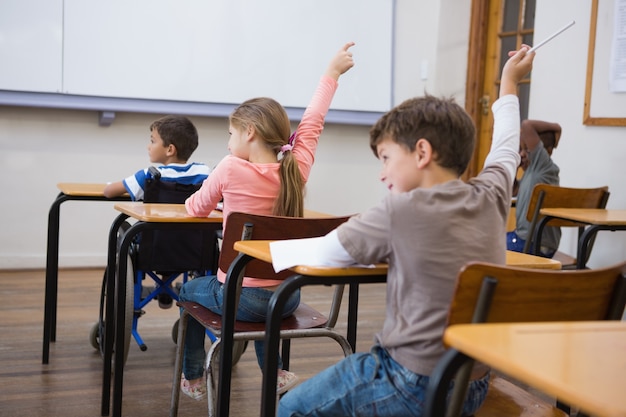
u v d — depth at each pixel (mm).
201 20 4848
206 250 2689
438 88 5324
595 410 601
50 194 4645
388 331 1223
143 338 3201
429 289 1167
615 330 834
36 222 4633
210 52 4883
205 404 2439
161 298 3000
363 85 5312
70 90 4562
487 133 5285
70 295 3957
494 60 5207
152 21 4727
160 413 2338
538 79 4324
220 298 1936
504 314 1029
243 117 2035
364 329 3492
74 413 2311
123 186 2625
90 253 4777
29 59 4465
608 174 3812
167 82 4785
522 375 670
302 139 2168
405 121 1249
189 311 1972
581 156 3998
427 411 877
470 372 964
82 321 3426
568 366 690
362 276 1322
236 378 2701
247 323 1903
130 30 4680
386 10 5320
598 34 3863
